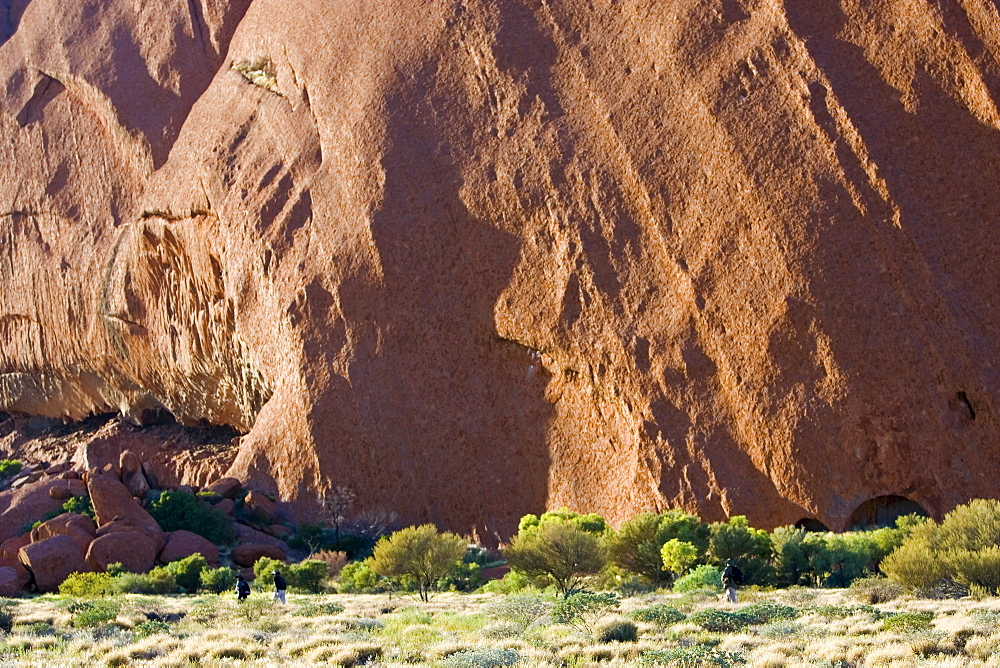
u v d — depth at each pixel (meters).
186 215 134.75
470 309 105.38
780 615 36.47
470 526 101.38
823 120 92.06
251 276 122.25
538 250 102.25
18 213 167.75
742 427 87.88
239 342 129.62
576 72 105.81
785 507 85.12
